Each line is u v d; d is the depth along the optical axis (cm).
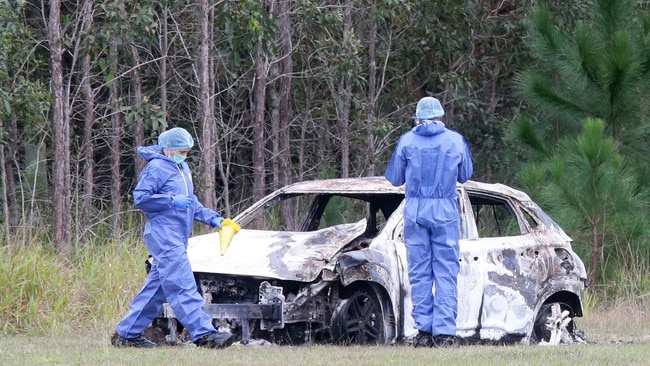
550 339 2906
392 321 2661
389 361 2200
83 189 4694
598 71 4441
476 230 2838
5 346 2594
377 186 2825
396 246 2688
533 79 4588
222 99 5259
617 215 4141
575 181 4169
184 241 2492
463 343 2731
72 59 4466
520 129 4681
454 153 2608
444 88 5597
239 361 2181
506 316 2803
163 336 2784
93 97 4316
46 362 2189
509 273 2822
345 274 2573
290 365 2123
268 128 5231
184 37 4775
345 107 5028
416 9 5306
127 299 3456
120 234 3981
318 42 4747
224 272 2598
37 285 3319
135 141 4691
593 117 4519
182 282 2455
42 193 4650
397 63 5525
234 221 2831
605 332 3469
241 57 4969
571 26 5400
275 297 2545
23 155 4884
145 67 4841
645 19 4516
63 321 3275
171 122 5072
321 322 2631
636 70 4372
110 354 2319
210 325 2456
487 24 5606
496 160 5806
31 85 3950
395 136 5638
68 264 3622
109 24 4000
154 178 2461
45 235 3956
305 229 3058
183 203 2450
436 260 2600
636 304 4100
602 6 4509
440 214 2589
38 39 4597
